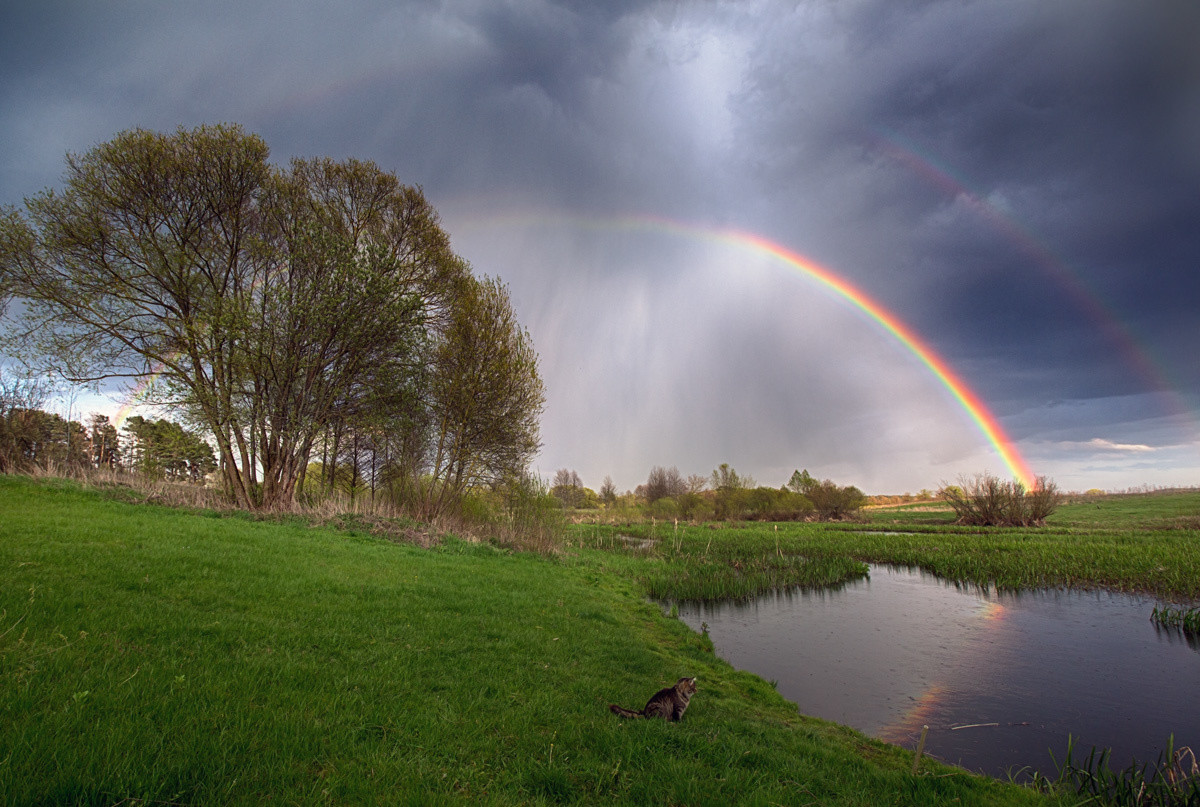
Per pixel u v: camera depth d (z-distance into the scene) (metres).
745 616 19.05
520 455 28.67
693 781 5.38
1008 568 27.48
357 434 29.47
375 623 9.68
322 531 20.02
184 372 22.86
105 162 21.56
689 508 72.62
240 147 23.53
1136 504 78.25
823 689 11.98
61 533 12.43
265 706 5.56
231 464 23.69
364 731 5.50
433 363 27.34
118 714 4.87
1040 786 7.60
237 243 24.30
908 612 19.84
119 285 21.86
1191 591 22.52
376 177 27.48
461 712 6.44
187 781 4.07
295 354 23.56
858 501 71.31
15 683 5.11
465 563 18.83
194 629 7.63
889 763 7.50
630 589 21.28
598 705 7.59
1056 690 12.18
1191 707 11.30
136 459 27.47
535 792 4.92
